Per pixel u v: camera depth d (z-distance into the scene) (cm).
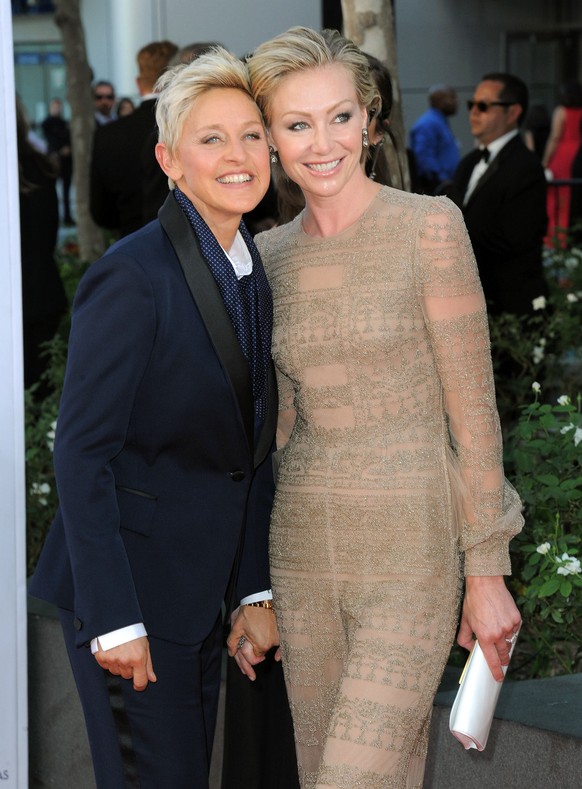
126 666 231
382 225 238
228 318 238
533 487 375
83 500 229
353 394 238
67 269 841
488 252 602
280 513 249
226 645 291
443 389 239
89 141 979
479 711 237
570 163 1124
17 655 291
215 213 242
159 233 241
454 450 243
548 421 376
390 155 410
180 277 236
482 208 598
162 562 241
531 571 341
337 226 244
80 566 229
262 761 277
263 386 250
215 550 245
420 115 1332
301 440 249
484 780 283
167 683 242
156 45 611
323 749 249
